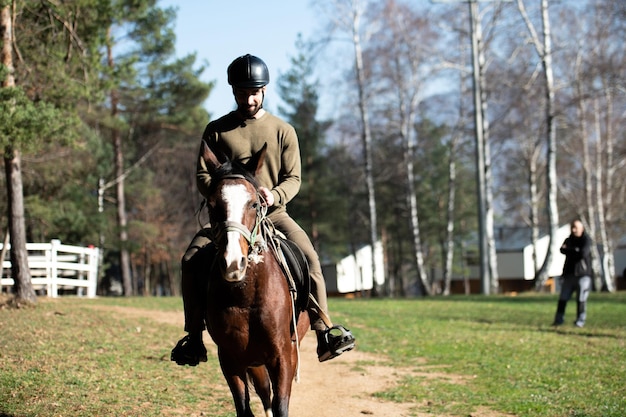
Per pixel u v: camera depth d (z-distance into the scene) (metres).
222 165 5.91
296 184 6.54
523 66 34.00
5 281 20.20
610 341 13.86
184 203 50.53
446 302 24.98
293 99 47.81
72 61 16.72
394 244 62.84
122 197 36.44
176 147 44.19
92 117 28.59
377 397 9.42
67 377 9.12
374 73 39.47
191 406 8.48
